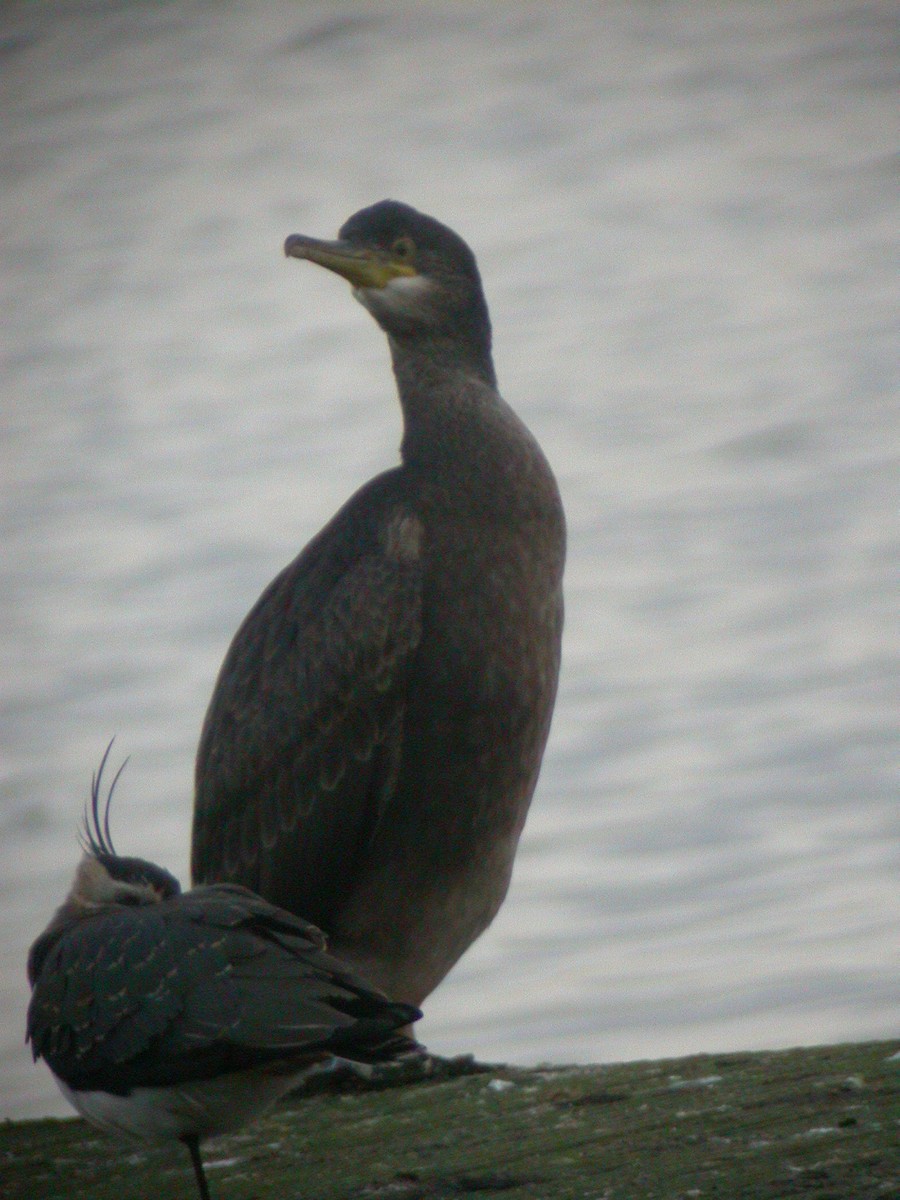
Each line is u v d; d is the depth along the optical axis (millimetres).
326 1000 7500
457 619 11312
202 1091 7715
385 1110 9469
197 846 12164
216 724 12062
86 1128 10031
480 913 11641
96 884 8703
